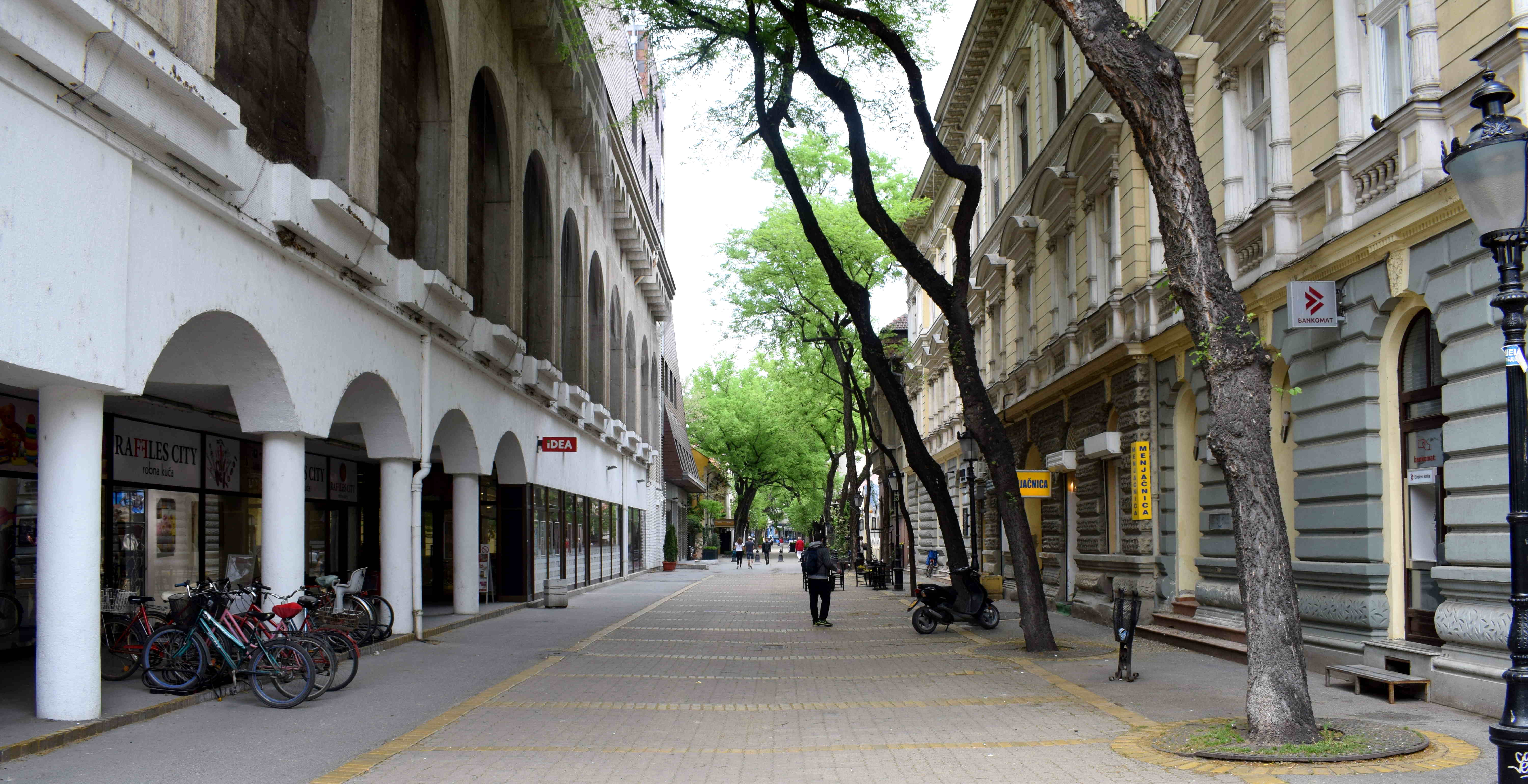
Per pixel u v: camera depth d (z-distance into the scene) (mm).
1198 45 15367
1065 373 20953
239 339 11094
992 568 29531
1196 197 8281
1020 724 9039
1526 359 5508
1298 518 12469
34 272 7535
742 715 9812
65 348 7875
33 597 12789
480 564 23969
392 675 12484
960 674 12570
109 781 7117
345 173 13312
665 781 7094
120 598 12570
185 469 15477
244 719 9438
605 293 33750
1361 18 11156
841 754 7961
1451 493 9609
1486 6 9031
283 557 12039
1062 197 20641
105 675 11133
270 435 12125
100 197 8281
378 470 23781
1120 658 11617
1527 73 8391
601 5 20391
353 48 13453
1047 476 20703
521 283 22453
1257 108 13656
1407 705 9492
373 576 22266
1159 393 16781
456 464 19734
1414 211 9820
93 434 8562
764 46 17672
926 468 18547
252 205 10797
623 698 10891
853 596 30188
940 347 37062
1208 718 8914
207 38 9805
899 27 17578
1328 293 11367
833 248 33656
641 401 45312
